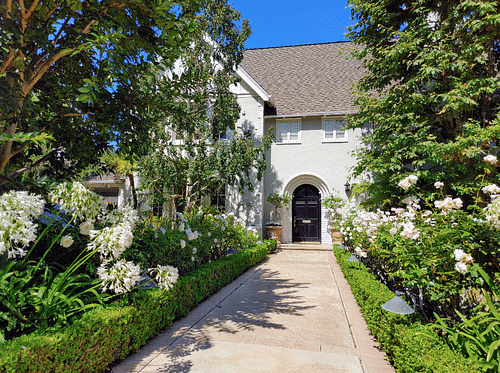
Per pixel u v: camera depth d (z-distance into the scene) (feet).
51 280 12.83
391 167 33.24
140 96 17.29
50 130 16.47
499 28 28.60
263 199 52.70
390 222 17.89
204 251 24.31
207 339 14.99
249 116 51.90
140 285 14.60
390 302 12.12
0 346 8.75
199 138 41.65
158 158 35.86
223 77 35.27
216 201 52.49
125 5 13.65
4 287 10.46
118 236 11.63
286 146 53.11
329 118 51.88
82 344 10.50
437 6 33.78
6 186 15.02
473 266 10.25
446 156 31.37
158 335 15.39
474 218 12.18
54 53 13.85
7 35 11.34
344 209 49.75
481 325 10.53
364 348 14.12
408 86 32.40
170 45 13.85
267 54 66.23
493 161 12.19
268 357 13.21
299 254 44.55
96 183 53.72
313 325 17.21
